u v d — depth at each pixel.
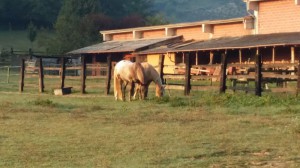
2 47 97.44
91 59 60.44
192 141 13.02
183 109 19.30
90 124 16.03
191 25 50.75
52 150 12.37
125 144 12.85
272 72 21.41
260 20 43.03
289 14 40.81
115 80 23.42
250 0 43.12
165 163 10.92
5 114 18.55
